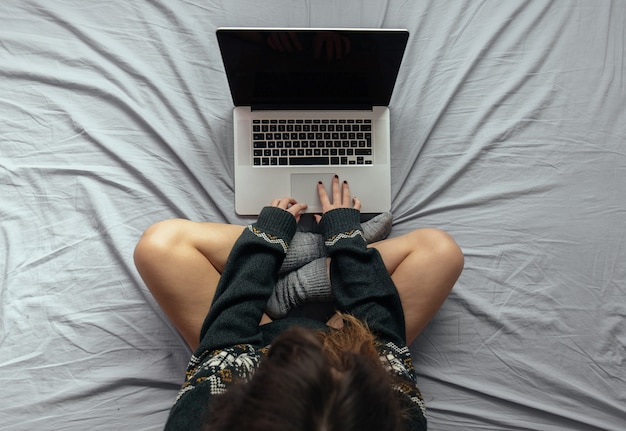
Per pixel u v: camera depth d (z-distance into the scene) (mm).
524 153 992
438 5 1000
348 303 804
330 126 950
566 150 994
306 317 938
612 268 979
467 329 959
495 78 998
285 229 848
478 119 990
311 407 378
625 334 967
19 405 908
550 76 1001
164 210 967
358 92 920
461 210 982
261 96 923
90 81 972
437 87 997
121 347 937
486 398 946
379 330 765
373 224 936
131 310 944
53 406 912
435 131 993
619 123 998
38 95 969
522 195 986
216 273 886
